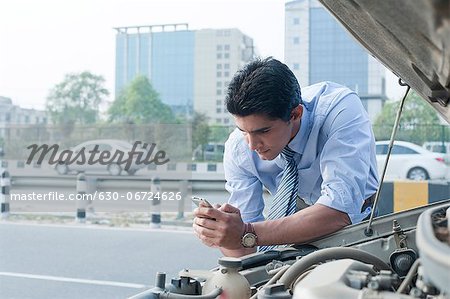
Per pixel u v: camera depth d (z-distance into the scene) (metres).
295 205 2.25
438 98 1.50
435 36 1.03
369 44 1.54
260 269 1.66
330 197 1.98
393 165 11.47
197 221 1.93
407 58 1.34
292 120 2.05
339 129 2.14
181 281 1.51
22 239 7.61
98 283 5.40
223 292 1.46
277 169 2.32
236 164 2.36
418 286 1.12
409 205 7.27
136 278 5.57
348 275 1.12
